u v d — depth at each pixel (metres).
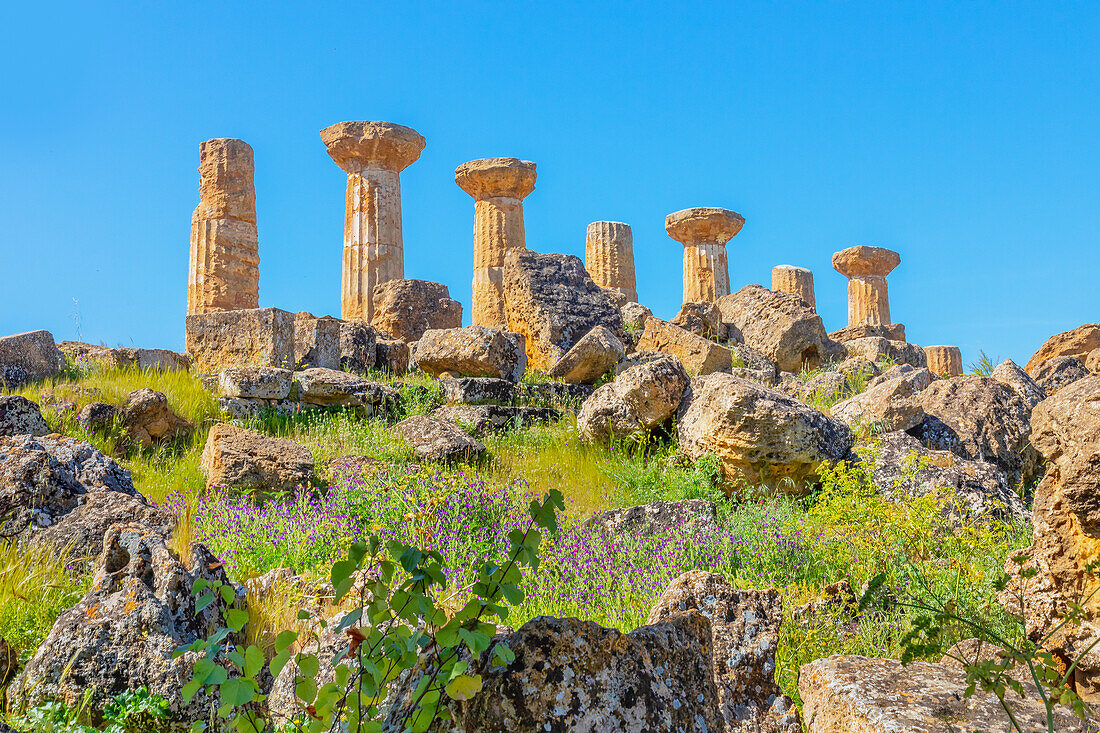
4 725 3.79
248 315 14.08
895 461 9.61
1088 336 17.31
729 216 25.44
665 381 10.98
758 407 9.53
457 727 2.88
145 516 6.46
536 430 12.09
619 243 25.20
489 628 2.95
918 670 4.16
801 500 9.38
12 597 5.18
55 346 12.54
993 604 5.46
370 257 20.92
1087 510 4.27
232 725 2.97
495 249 22.14
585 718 2.94
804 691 4.25
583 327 17.31
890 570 6.32
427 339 14.69
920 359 19.34
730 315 19.42
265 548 7.26
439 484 8.52
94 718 4.03
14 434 8.84
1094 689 4.21
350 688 3.22
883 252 28.23
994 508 8.65
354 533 7.57
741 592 4.61
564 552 6.91
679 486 9.68
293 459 9.22
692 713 3.19
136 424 10.36
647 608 6.11
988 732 3.44
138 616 4.30
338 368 14.39
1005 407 11.47
